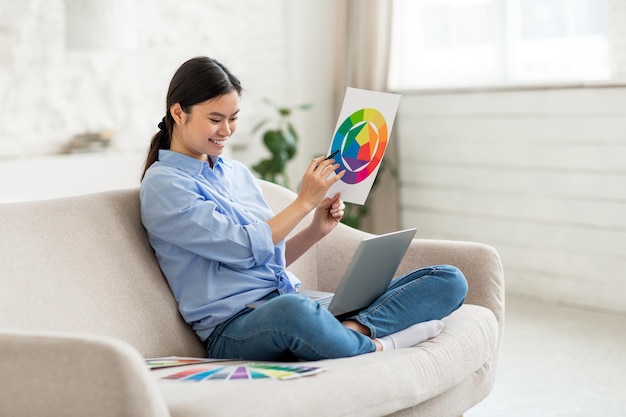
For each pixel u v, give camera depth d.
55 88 4.30
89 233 1.99
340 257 2.56
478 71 4.45
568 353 3.24
